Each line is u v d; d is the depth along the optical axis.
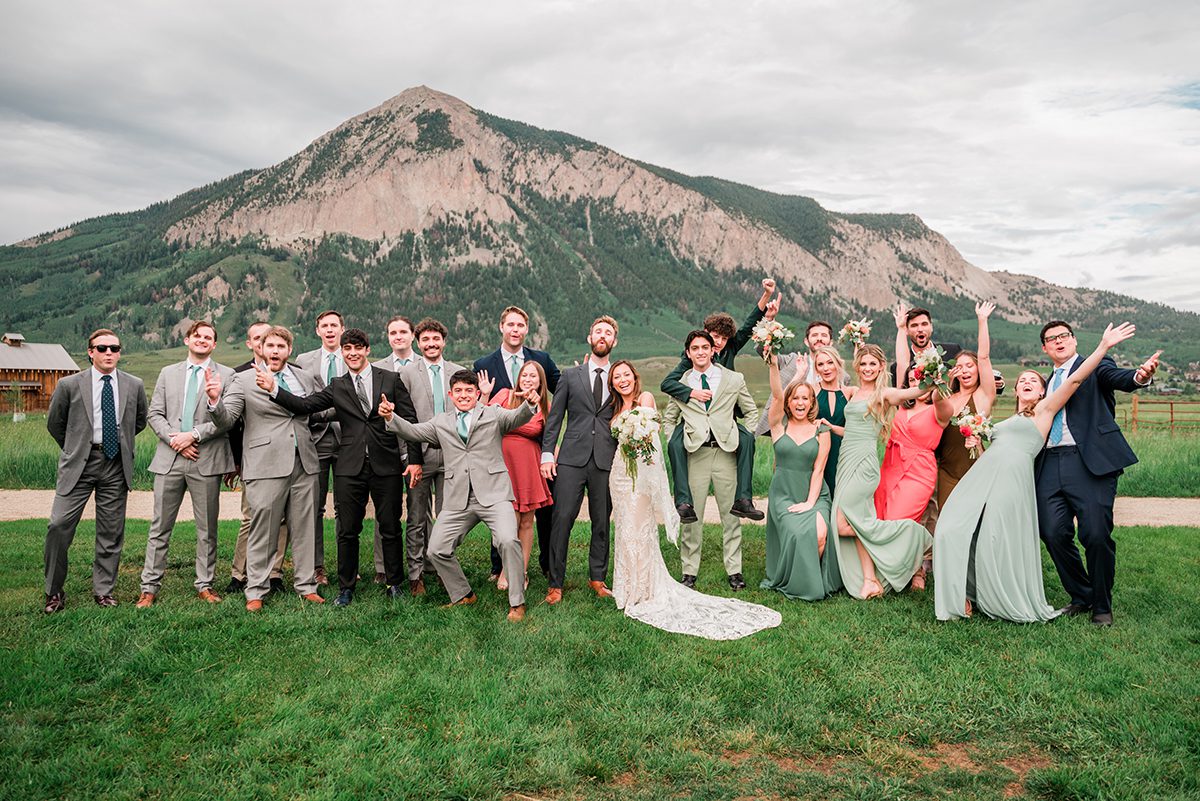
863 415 6.74
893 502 7.01
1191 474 14.45
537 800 3.54
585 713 4.34
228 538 9.32
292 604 6.33
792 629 5.79
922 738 4.11
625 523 6.41
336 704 4.45
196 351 6.59
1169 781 3.63
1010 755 3.97
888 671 4.90
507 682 4.77
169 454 6.39
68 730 4.14
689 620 6.02
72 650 5.13
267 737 4.00
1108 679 4.71
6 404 52.03
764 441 18.66
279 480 6.26
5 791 3.53
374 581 7.19
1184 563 7.80
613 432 6.42
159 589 6.71
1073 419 6.04
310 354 7.72
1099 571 5.84
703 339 7.11
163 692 4.59
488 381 6.91
